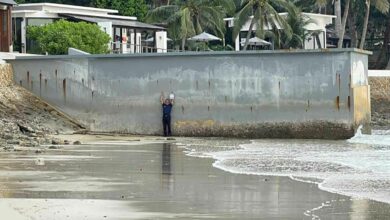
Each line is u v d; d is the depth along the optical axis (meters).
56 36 60.38
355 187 22.91
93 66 46.97
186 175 25.98
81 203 19.14
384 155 34.03
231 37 93.12
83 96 47.09
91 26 61.44
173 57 45.72
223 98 45.06
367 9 88.62
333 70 43.28
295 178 25.23
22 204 18.86
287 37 85.56
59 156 32.38
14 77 48.06
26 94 47.47
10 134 40.59
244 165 29.52
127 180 24.34
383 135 45.94
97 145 38.75
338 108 43.28
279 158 32.47
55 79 47.47
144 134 46.25
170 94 45.78
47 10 69.56
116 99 46.66
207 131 45.38
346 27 108.06
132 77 46.44
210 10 82.56
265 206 19.03
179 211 18.12
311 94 43.69
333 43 101.31
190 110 45.62
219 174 26.38
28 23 68.00
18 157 31.62
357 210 18.44
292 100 44.03
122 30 72.75
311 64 43.59
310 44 92.06
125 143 40.31
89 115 47.03
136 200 19.86
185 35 79.44
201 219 17.05
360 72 45.41
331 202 19.80
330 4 107.81
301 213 17.97
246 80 44.69
